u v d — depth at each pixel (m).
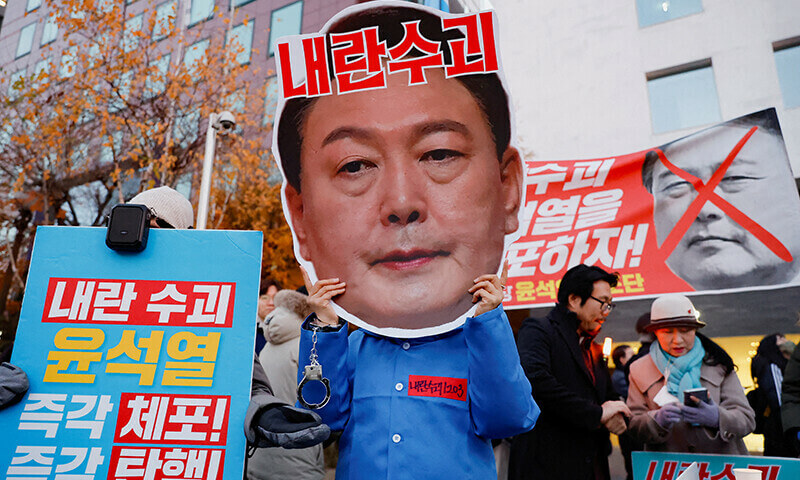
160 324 1.31
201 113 7.61
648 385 2.73
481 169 1.55
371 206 1.57
